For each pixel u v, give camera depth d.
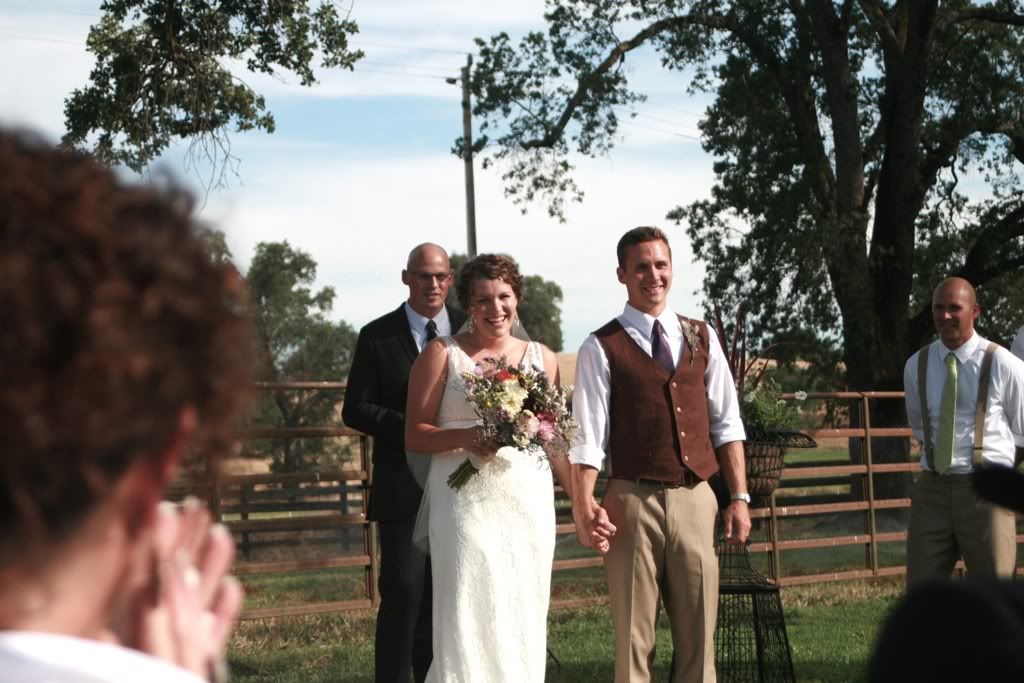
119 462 0.58
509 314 5.15
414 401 5.06
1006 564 5.61
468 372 4.93
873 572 10.34
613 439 4.89
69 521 0.57
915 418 5.95
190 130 12.62
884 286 20.59
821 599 9.75
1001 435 5.71
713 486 5.07
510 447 4.90
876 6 20.12
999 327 22.67
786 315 21.17
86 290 0.55
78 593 0.59
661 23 20.64
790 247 20.12
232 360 0.61
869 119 22.19
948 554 5.77
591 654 7.37
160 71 12.47
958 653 0.64
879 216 20.64
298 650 7.45
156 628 0.68
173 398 0.58
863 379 19.88
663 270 4.97
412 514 5.64
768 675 6.41
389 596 5.64
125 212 0.58
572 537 13.62
